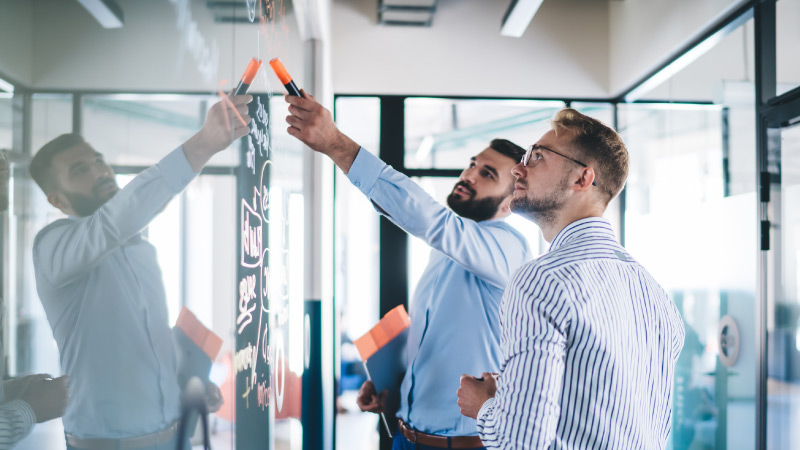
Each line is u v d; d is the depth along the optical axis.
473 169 2.10
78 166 0.38
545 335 0.87
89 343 0.40
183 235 0.61
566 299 0.88
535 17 3.93
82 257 0.39
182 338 0.60
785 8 2.44
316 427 3.02
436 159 3.97
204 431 0.70
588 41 3.96
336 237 3.96
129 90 0.45
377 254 3.94
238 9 0.95
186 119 0.61
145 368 0.50
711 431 3.03
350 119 3.95
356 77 3.84
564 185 1.06
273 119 1.42
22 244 0.32
